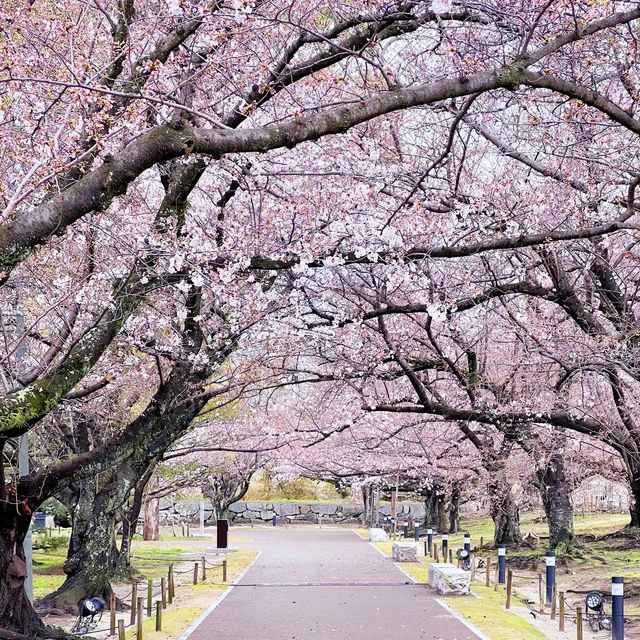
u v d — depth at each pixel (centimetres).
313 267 1363
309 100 1345
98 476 1875
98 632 1445
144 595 1944
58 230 772
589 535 2927
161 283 1273
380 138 1501
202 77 1259
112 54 1113
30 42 1090
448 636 1339
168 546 3491
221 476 4241
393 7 1105
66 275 1285
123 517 2206
